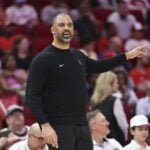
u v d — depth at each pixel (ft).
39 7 129.70
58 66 49.55
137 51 53.01
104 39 121.19
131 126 65.26
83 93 50.19
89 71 52.49
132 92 92.79
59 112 49.47
